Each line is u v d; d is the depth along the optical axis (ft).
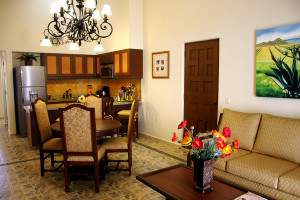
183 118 16.43
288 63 10.53
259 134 10.27
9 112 20.35
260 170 8.50
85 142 9.89
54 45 20.22
